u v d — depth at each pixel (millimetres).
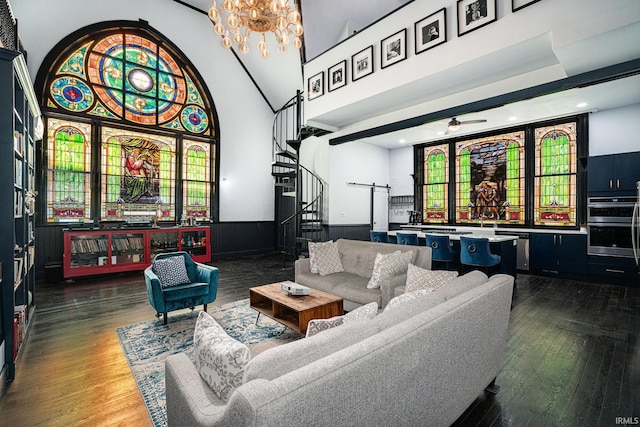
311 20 6113
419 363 1211
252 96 8453
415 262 3434
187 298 3387
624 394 2051
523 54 3605
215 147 7746
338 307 2855
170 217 7070
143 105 6723
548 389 2111
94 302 4074
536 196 6309
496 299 1844
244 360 1108
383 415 1058
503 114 5621
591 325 3256
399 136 7344
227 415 777
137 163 6621
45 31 5488
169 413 1330
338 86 5465
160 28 6891
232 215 8039
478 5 3654
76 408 1913
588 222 5227
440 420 1426
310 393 799
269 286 3363
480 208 7117
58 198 5656
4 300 2240
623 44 3057
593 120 5516
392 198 8797
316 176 7270
